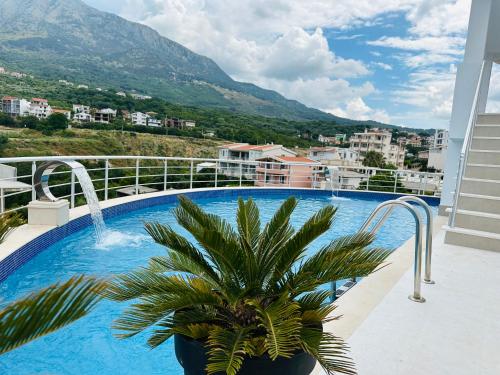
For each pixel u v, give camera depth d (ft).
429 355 6.96
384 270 11.65
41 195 16.61
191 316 5.77
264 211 28.78
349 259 6.07
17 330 3.31
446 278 10.75
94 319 10.58
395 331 7.75
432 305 8.98
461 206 15.34
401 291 9.77
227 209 28.68
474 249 13.69
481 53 22.76
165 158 29.58
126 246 17.02
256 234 7.48
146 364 8.62
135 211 25.17
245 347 4.91
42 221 16.24
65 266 14.30
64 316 3.51
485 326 8.10
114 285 5.79
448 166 23.91
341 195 40.19
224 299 6.09
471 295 9.64
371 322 8.09
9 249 12.96
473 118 17.53
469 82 23.09
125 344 9.40
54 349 9.07
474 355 7.02
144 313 5.44
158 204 27.81
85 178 17.24
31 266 14.14
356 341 7.33
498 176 16.14
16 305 3.29
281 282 6.15
